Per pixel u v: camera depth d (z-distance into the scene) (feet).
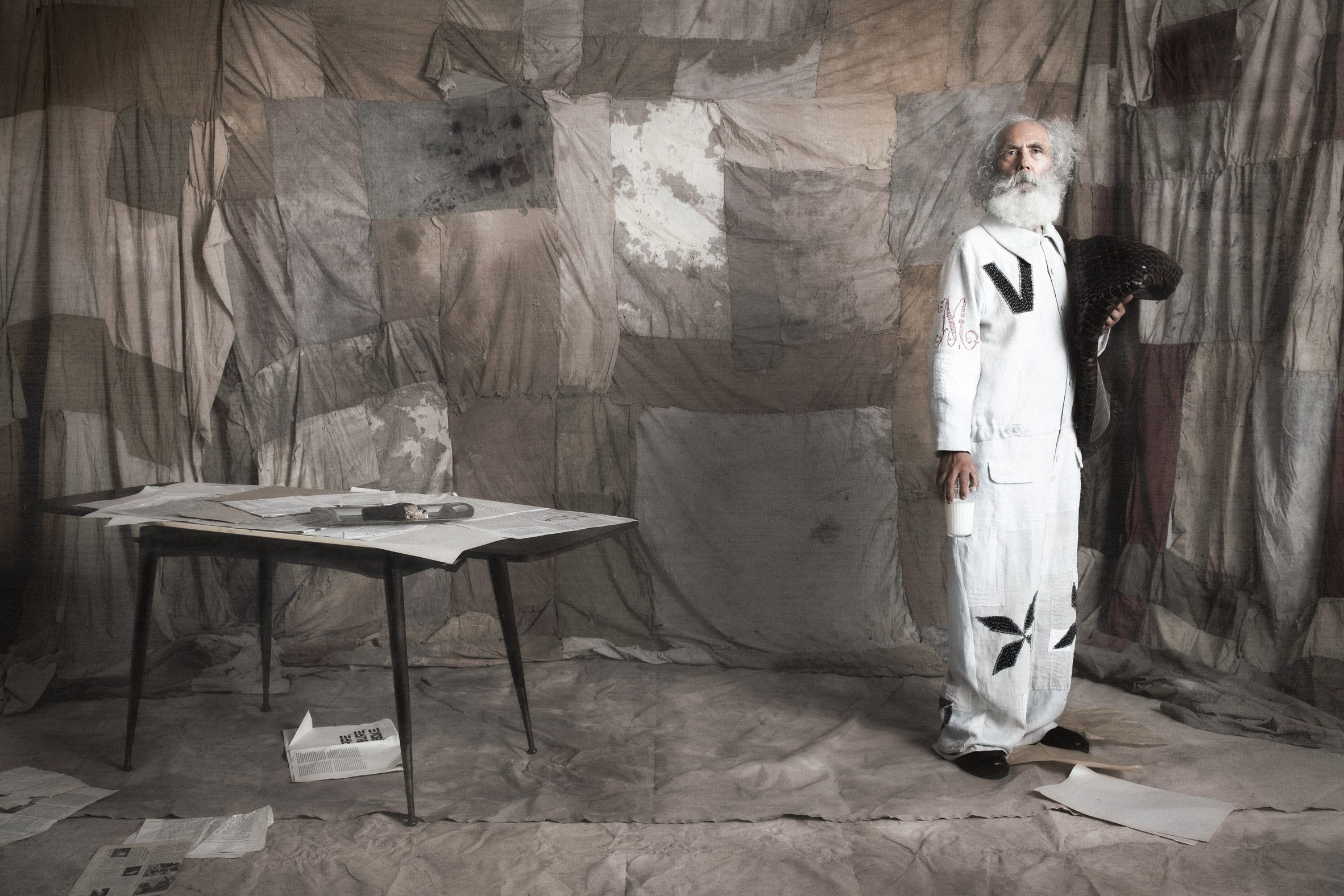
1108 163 9.23
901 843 6.22
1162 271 6.90
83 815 6.42
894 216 9.48
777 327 9.61
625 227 9.53
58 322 8.77
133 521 6.47
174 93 8.95
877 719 8.43
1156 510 9.06
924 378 9.55
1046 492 7.20
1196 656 8.76
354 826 6.35
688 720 8.32
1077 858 6.01
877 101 9.41
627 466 9.72
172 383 9.09
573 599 9.78
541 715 8.36
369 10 9.20
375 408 9.57
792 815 6.57
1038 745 7.60
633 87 9.43
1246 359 8.61
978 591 7.24
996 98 9.26
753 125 9.44
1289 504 8.34
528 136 9.42
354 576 9.56
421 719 8.21
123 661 8.74
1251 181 8.54
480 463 9.71
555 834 6.28
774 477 9.66
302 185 9.23
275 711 8.32
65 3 8.73
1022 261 7.13
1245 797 6.84
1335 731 7.72
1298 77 8.27
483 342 9.62
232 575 9.30
